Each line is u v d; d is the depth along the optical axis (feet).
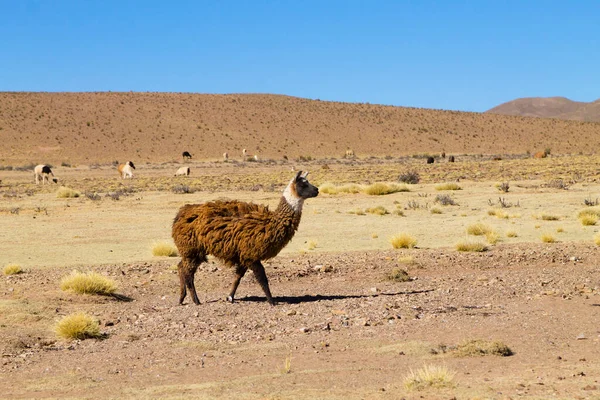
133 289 53.78
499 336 35.17
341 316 41.11
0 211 113.91
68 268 62.59
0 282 56.03
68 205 124.26
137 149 439.22
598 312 40.91
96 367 32.01
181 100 554.46
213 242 44.09
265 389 26.81
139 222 98.73
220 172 276.41
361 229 89.51
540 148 501.15
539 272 57.82
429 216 102.99
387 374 28.63
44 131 445.78
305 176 43.50
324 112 558.56
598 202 114.73
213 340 36.73
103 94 546.67
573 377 27.14
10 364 33.32
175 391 27.07
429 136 517.55
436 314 40.98
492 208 111.86
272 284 55.42
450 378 26.43
